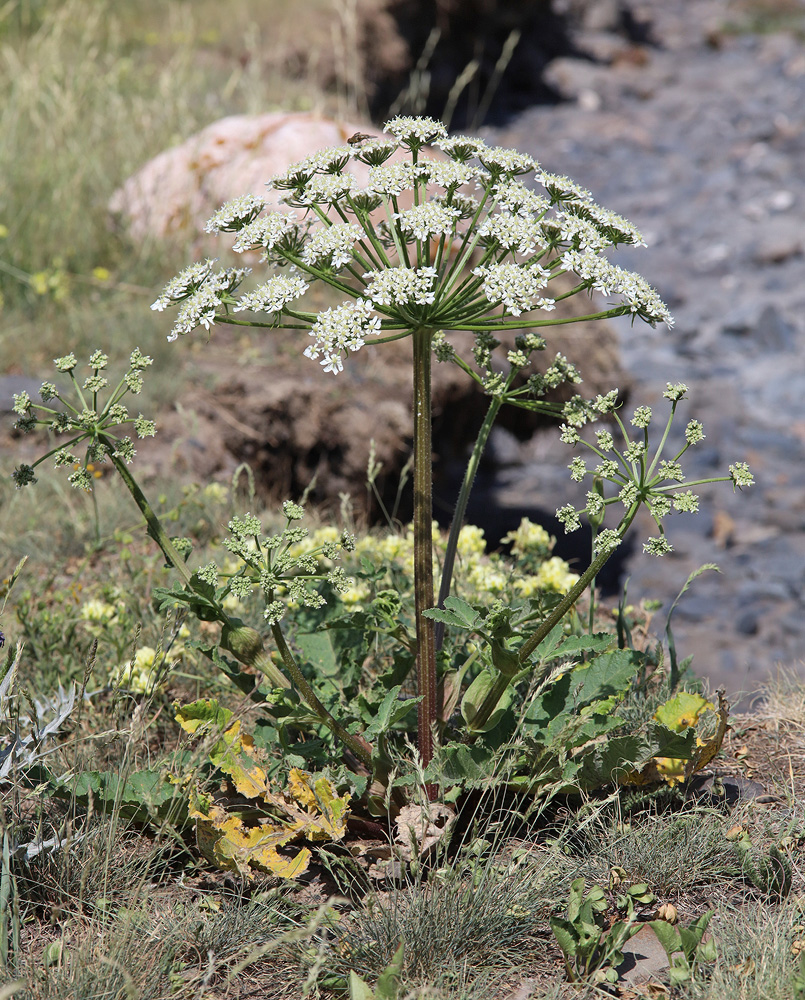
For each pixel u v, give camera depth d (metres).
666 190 16.36
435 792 2.91
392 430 6.65
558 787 2.74
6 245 7.80
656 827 2.90
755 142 18.12
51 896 2.72
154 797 2.80
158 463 5.82
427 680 2.83
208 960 2.50
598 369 7.73
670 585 7.93
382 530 5.71
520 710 3.13
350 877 2.77
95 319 7.15
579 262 2.52
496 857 2.85
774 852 2.77
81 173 8.41
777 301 13.02
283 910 2.67
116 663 3.59
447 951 2.51
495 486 9.23
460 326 2.59
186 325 2.54
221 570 4.30
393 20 15.70
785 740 3.61
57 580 4.66
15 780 2.75
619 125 18.58
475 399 7.32
